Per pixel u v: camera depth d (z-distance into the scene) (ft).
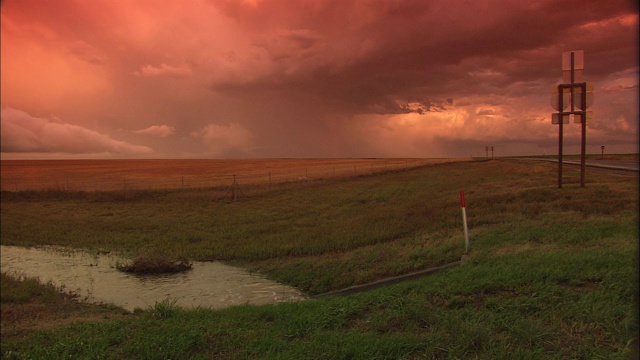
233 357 16.26
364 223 63.26
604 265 23.40
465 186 107.55
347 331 18.43
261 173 212.84
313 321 19.43
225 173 219.00
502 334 16.38
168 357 16.71
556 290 19.84
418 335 16.66
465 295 21.01
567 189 70.33
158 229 69.41
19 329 24.31
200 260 48.42
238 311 23.18
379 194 102.37
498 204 65.57
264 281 38.32
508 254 31.89
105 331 20.13
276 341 17.38
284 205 91.25
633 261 23.61
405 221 61.36
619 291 19.03
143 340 18.30
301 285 36.19
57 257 50.90
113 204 102.01
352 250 47.93
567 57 72.59
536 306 18.53
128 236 63.62
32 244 59.77
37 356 17.93
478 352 15.14
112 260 48.93
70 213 90.07
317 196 103.76
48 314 28.63
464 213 37.58
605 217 45.29
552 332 16.03
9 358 18.29
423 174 161.38
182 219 78.54
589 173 100.83
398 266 37.27
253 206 91.61
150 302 32.04
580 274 21.85
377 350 15.53
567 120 73.31
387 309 20.01
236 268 44.16
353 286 33.91
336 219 70.74
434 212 65.21
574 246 32.53
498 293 20.80
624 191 61.00
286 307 23.12
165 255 49.60
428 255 38.73
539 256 28.09
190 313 23.29
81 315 28.12
